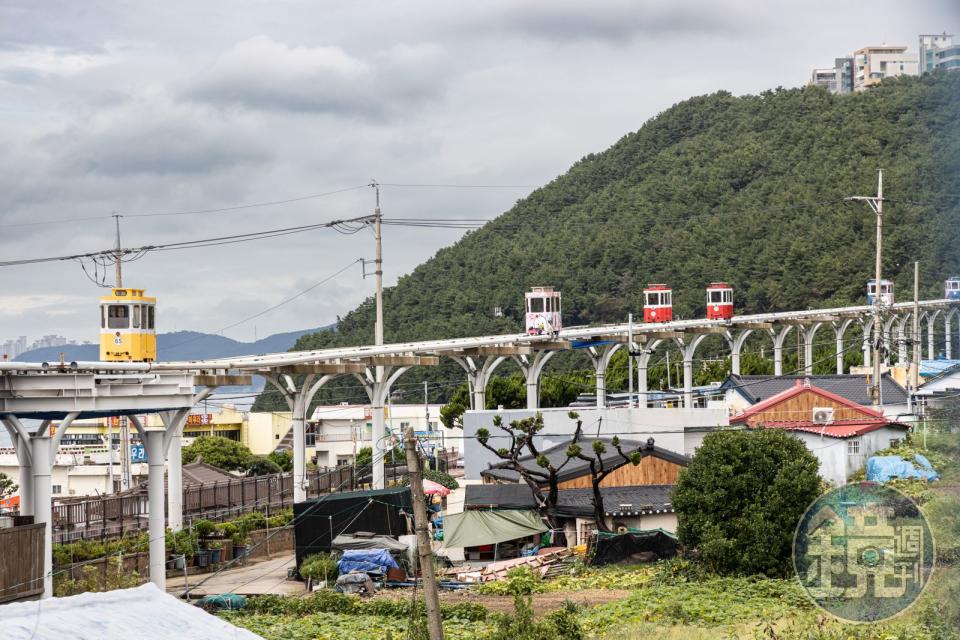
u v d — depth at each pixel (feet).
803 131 548.31
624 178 588.50
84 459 255.91
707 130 612.29
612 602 105.29
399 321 472.44
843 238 426.92
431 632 59.31
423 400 382.01
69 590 101.96
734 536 115.24
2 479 215.51
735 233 465.88
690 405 225.35
